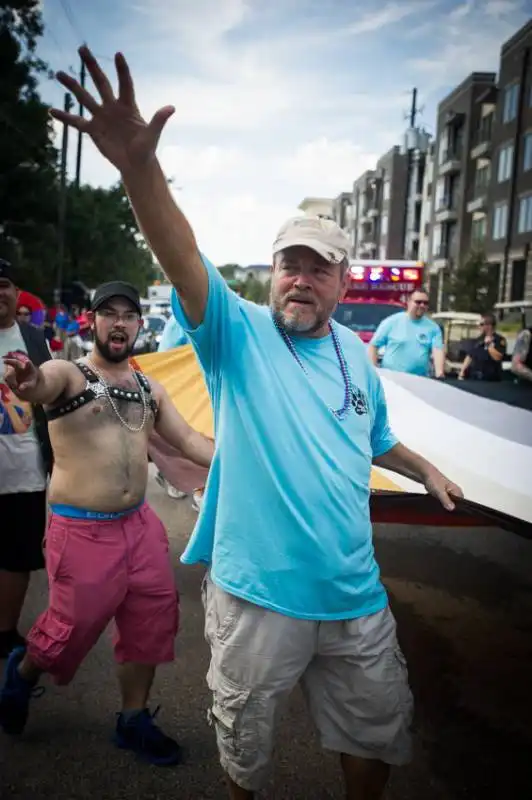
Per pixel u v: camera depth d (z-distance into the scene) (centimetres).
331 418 228
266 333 230
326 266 228
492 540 614
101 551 290
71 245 3841
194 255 215
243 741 228
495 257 3988
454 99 4953
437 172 5272
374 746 231
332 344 242
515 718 346
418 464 273
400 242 6475
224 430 230
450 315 1773
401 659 239
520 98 3725
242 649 224
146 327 2739
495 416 350
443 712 350
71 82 188
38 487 373
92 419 295
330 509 222
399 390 396
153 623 298
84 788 283
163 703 348
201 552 244
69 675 299
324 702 238
